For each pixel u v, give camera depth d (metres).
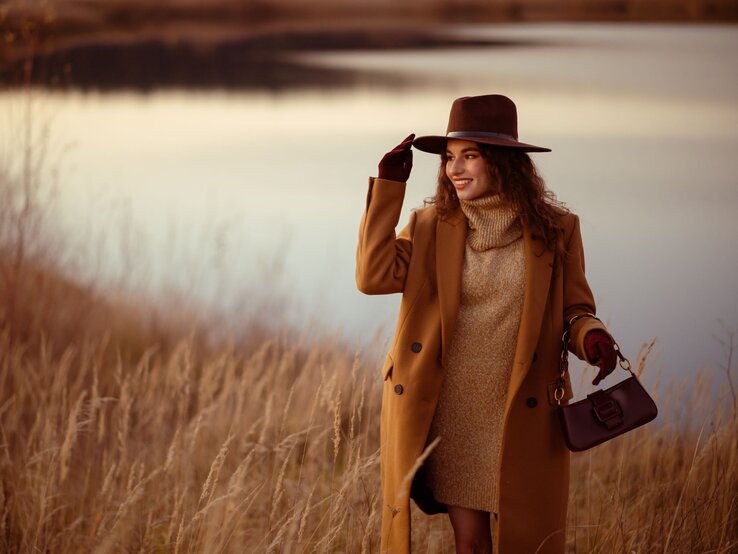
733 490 3.39
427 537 3.53
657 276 10.30
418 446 2.82
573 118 29.22
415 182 15.43
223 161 20.84
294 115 30.73
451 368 2.86
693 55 55.66
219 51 66.12
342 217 14.41
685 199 15.95
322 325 6.02
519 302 2.82
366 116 30.17
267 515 3.44
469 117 2.81
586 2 120.19
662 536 3.25
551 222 2.81
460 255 2.87
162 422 4.48
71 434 3.38
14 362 4.57
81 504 3.54
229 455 4.14
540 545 2.74
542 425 2.81
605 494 3.70
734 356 6.17
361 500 3.59
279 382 4.70
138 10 55.25
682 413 4.14
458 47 77.75
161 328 6.20
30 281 5.70
